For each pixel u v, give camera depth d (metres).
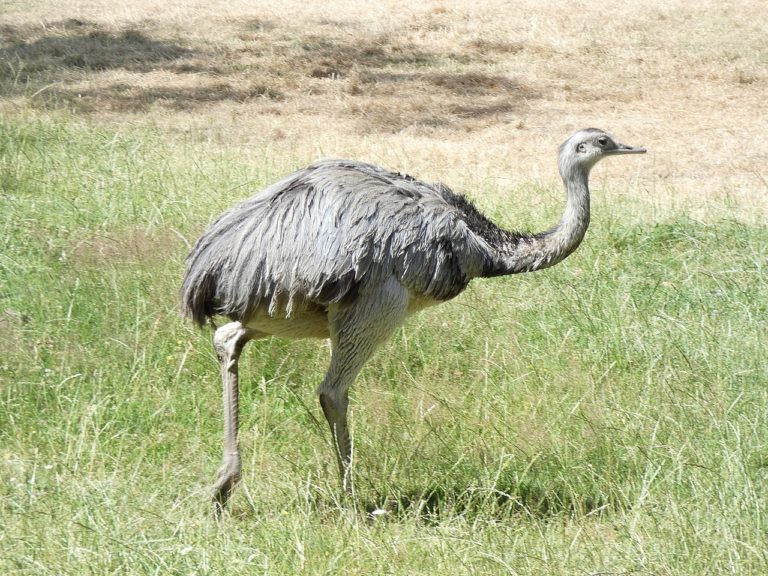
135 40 30.36
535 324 13.09
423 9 34.28
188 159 18.64
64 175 16.89
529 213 16.67
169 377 11.40
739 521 8.68
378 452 10.16
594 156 10.41
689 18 33.09
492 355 12.09
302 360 11.84
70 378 10.78
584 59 29.52
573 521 9.35
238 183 16.67
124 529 8.33
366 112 24.98
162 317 12.11
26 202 15.40
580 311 13.39
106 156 18.02
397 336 12.32
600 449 10.34
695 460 9.92
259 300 9.09
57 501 8.67
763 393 11.18
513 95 26.58
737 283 14.19
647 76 28.09
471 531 8.90
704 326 12.71
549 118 24.84
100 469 9.27
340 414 9.48
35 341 11.47
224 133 22.52
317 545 8.46
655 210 17.31
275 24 32.59
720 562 8.25
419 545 8.58
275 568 8.14
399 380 11.62
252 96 25.97
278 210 9.11
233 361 9.55
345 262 9.02
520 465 10.14
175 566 7.95
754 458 10.10
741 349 12.20
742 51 29.86
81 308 12.28
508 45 30.78
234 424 9.34
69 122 20.80
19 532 8.23
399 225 9.30
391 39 31.33
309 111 24.94
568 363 12.09
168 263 13.09
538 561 8.37
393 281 9.34
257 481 9.57
